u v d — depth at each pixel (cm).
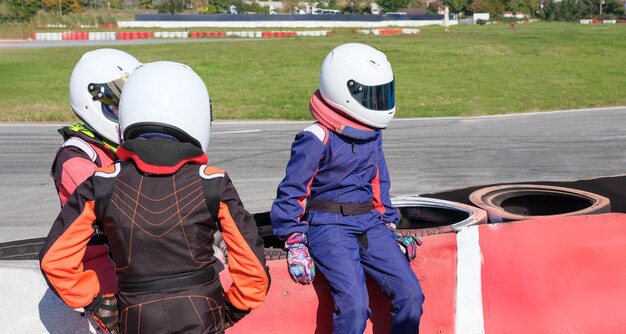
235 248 232
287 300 305
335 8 12750
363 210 295
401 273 285
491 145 1082
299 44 3656
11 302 341
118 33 4584
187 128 236
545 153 1011
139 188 225
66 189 279
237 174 879
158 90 236
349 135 290
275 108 1587
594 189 414
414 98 1783
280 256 309
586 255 327
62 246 225
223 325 241
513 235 324
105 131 295
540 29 5788
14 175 904
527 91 1919
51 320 336
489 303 318
